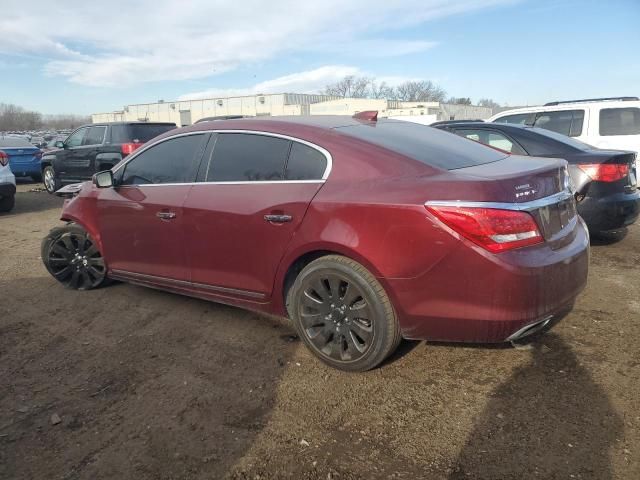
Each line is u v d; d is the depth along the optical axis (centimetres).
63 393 314
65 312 447
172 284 411
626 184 547
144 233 416
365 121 381
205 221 370
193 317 423
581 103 857
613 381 299
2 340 394
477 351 342
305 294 327
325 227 308
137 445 262
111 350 370
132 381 325
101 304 462
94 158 1125
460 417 272
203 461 248
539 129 611
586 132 841
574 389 293
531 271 270
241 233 350
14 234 795
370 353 306
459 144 367
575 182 541
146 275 429
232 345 370
